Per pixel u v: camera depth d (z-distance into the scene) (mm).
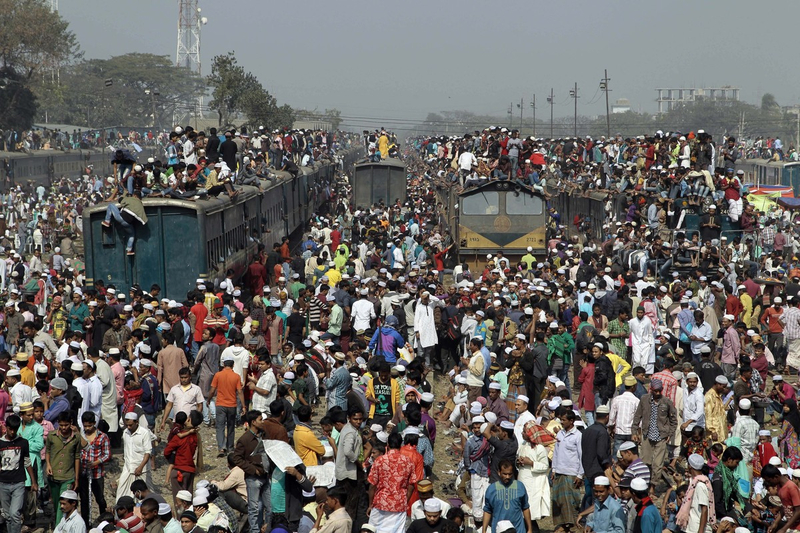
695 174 109562
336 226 133250
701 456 43312
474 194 121875
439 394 73875
